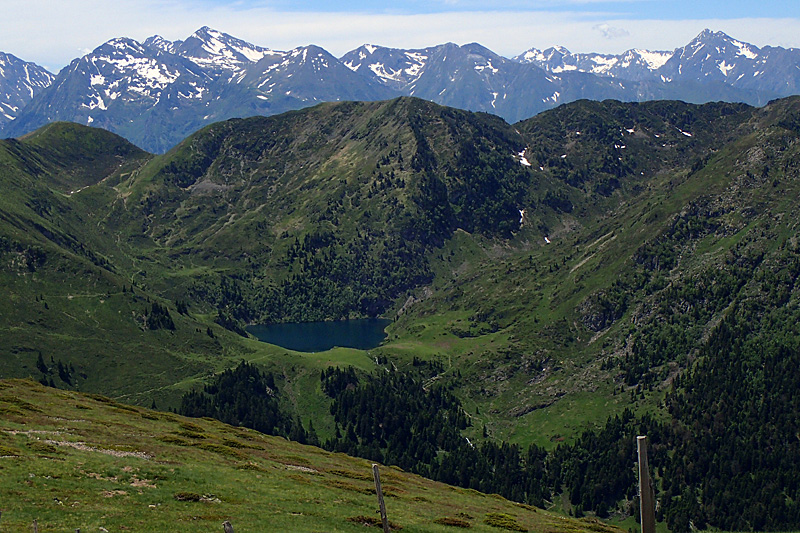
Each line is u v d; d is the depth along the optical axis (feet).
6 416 339.36
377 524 257.55
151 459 304.30
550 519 376.48
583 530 344.28
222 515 233.35
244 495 267.39
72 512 212.02
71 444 302.86
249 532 217.56
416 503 326.85
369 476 394.11
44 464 257.55
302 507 263.49
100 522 206.59
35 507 211.20
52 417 369.30
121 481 257.14
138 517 217.15
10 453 263.70
